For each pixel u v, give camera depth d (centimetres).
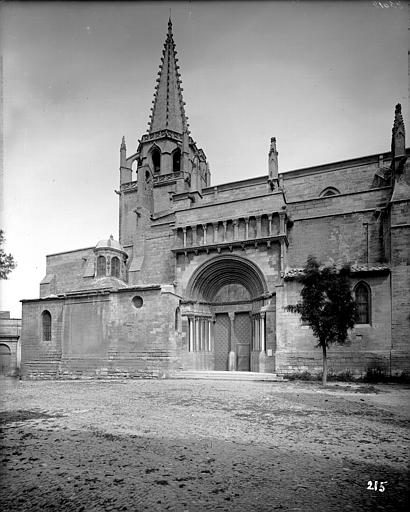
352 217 3042
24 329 3341
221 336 3503
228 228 3281
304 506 562
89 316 3080
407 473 710
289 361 2577
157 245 3784
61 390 2030
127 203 5516
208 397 1688
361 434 1016
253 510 551
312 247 3120
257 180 4281
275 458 805
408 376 2297
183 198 4297
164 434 1013
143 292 2908
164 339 2789
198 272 3316
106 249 3819
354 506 561
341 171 3844
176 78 5769
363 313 2547
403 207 2530
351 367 2434
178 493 616
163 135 5409
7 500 587
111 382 2511
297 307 2238
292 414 1285
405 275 2456
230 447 888
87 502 581
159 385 2227
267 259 3075
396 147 2859
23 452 848
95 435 1002
